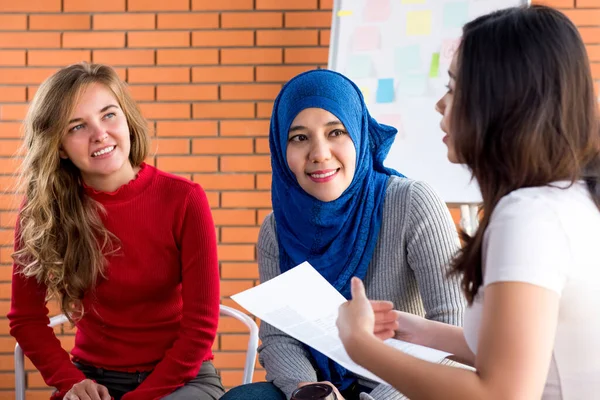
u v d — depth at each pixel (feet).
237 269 11.06
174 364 5.97
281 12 10.84
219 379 6.42
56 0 10.84
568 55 3.40
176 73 10.93
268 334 5.91
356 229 5.72
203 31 10.89
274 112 6.14
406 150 9.29
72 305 6.40
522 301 3.12
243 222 11.06
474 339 3.75
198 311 6.10
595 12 10.48
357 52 9.48
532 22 3.44
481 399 3.11
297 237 5.97
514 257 3.18
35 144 6.06
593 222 3.34
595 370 3.31
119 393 6.22
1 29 10.85
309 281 5.01
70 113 5.94
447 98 3.90
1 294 10.91
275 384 5.48
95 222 6.17
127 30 10.89
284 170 6.06
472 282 3.60
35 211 6.15
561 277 3.21
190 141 11.02
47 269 6.15
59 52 10.87
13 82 10.89
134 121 6.34
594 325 3.28
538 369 3.07
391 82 9.37
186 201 6.23
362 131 5.98
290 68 10.89
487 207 3.53
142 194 6.26
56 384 6.06
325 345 4.45
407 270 5.70
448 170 9.18
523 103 3.39
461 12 9.25
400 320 4.75
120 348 6.23
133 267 6.20
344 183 5.69
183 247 6.22
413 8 9.38
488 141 3.49
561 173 3.41
